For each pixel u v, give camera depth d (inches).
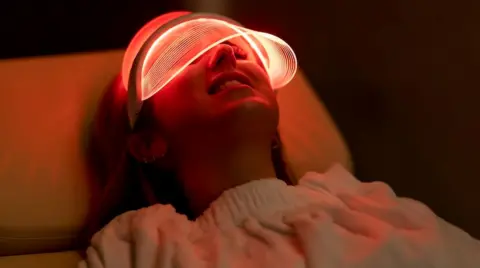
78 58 49.0
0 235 41.3
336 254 32.7
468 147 58.0
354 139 62.0
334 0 62.2
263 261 33.2
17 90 46.1
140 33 42.1
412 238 33.8
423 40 59.9
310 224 33.9
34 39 62.6
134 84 38.7
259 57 43.8
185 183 42.0
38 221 42.2
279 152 45.6
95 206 43.2
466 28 58.4
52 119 45.5
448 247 34.4
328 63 62.6
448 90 58.9
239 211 37.1
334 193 39.8
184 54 39.4
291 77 46.2
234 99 39.4
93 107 46.8
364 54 61.8
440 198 59.0
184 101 40.0
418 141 59.8
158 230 36.0
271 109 40.5
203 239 35.8
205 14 40.6
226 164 40.1
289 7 62.7
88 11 62.5
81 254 41.5
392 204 37.3
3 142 43.8
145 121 42.2
